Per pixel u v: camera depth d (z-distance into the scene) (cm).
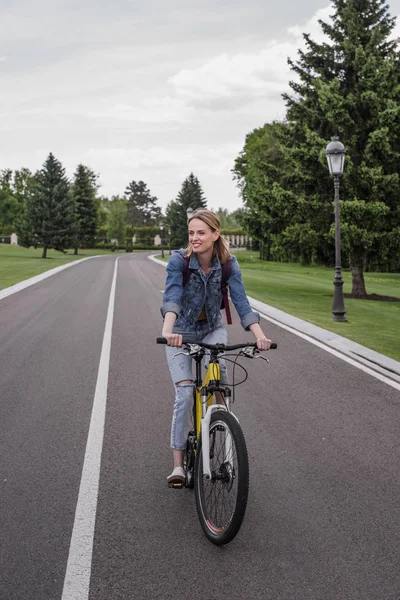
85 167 7325
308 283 2952
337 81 2183
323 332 1250
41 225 5697
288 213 2258
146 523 410
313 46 2347
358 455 551
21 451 550
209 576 346
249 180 5612
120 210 10719
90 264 4197
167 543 383
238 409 693
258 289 2386
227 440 380
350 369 905
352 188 2153
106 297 1909
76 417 654
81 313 1508
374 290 2900
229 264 423
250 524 413
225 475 377
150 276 2945
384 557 370
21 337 1152
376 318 1585
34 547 377
